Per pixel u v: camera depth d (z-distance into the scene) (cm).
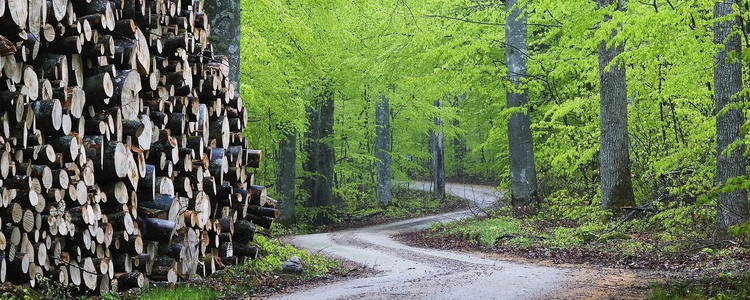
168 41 986
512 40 2280
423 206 3934
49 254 763
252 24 1766
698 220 1641
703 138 1678
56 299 745
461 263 1424
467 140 5366
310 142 3222
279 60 1981
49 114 717
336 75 2727
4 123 675
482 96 2620
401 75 2698
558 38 2498
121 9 870
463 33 2381
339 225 3159
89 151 798
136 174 859
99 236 823
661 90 1823
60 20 746
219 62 1161
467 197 4384
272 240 1566
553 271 1206
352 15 2292
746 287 812
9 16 639
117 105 834
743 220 1409
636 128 2056
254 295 945
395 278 1134
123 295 858
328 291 965
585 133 2186
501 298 850
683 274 1091
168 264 942
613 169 1894
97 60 818
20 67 689
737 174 1425
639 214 1828
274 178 3631
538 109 2514
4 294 671
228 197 1133
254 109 2139
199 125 1067
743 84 1519
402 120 4000
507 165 2764
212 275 1066
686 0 1266
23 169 704
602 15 1427
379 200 3812
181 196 1012
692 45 1377
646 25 1262
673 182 1889
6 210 686
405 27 2252
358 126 3844
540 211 2241
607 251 1519
